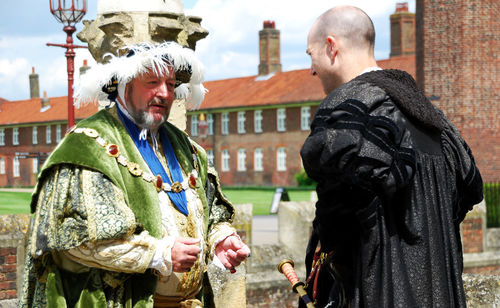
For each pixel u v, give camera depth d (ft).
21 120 189.26
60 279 7.34
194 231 7.98
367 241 6.69
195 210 8.11
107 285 7.30
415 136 6.97
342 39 7.41
